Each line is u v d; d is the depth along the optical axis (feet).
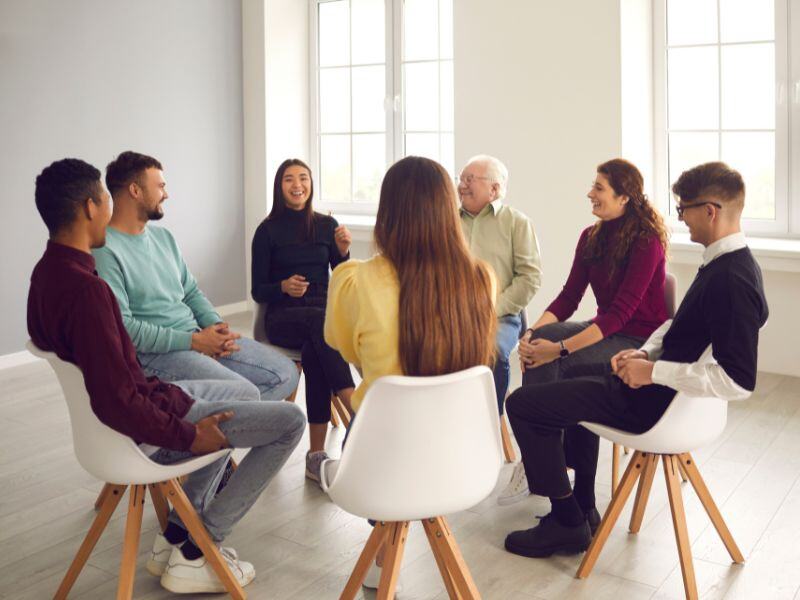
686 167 17.72
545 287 18.13
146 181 10.26
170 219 20.56
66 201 7.59
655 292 10.62
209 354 10.51
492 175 12.15
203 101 21.01
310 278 12.76
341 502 7.01
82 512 10.78
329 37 22.13
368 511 6.90
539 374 10.59
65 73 18.11
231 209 22.04
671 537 9.80
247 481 8.43
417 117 21.06
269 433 8.27
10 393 15.88
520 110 17.88
